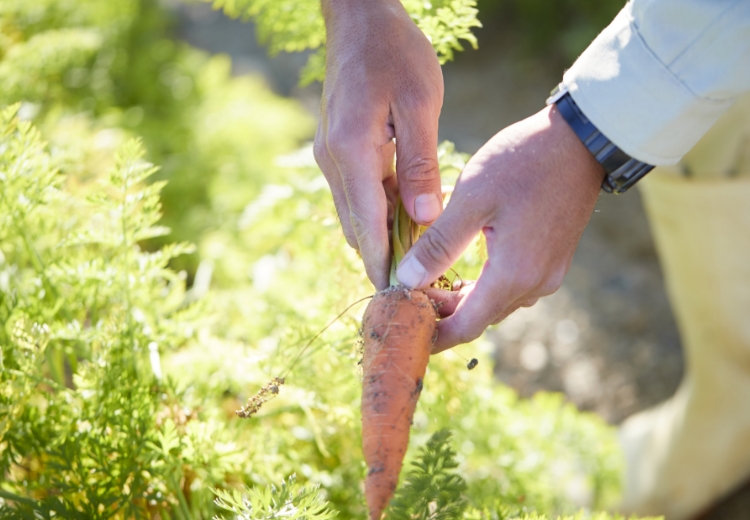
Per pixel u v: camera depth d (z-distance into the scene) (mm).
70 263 851
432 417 892
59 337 824
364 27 809
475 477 969
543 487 992
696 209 1075
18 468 856
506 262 762
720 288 1110
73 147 1015
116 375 818
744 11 733
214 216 1496
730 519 1368
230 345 902
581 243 1976
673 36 749
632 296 1813
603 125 767
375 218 781
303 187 1048
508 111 2455
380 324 779
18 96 1144
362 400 775
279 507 737
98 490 794
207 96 1886
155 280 902
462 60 2707
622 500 1380
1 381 792
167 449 792
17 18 1417
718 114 779
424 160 785
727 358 1171
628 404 1585
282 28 945
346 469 906
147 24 2031
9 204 840
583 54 782
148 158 1513
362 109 783
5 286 909
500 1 2754
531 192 762
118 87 1782
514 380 1639
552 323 1761
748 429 1216
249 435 889
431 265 764
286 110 1862
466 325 780
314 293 986
